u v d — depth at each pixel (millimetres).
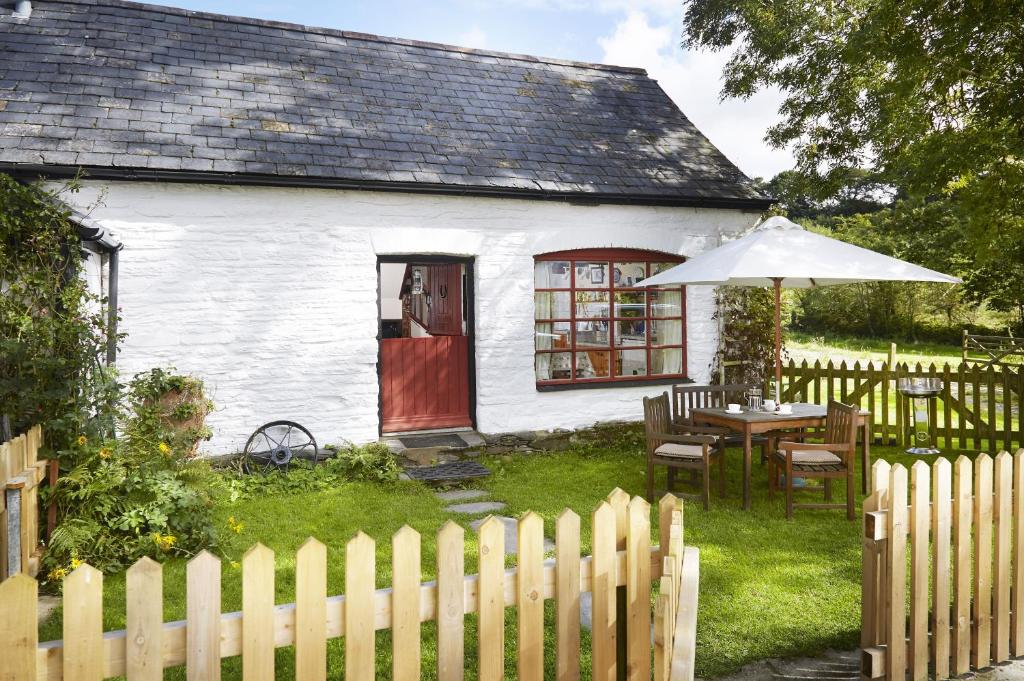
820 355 25578
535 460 9258
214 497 6895
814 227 33219
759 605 4723
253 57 10008
